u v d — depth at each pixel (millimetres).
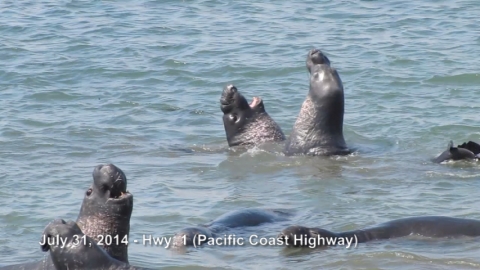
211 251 27016
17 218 30156
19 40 62125
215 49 58781
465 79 50219
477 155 37094
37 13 70188
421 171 35750
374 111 45312
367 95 48031
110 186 24250
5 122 44031
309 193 33094
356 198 32250
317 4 72188
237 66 54375
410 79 50625
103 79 53031
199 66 54906
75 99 48875
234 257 26484
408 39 60344
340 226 29016
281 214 30297
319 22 66312
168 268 25562
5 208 31156
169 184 34375
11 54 58438
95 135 42281
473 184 33719
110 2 73875
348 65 54062
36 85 51562
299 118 39656
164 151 39844
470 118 43469
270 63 55031
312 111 39375
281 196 32781
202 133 43312
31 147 39906
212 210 31062
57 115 45719
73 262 22125
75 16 69188
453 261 25547
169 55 57531
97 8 71812
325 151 38812
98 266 22000
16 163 37344
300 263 25906
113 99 48750
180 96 49500
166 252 26969
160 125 44469
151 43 60812
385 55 56094
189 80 52469
